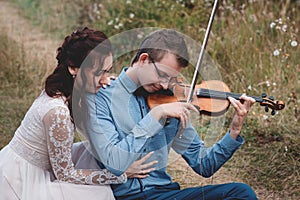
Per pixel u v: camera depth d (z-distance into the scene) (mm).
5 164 4395
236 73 8031
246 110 4520
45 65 9086
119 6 10469
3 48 9438
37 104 4309
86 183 4316
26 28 11867
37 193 4301
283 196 5789
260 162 6355
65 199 4277
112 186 4441
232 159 6465
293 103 7059
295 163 6215
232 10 9156
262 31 8469
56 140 4199
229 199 4410
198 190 4453
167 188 4539
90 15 11133
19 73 8898
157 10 10000
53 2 12586
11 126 7434
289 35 8148
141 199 4418
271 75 7641
